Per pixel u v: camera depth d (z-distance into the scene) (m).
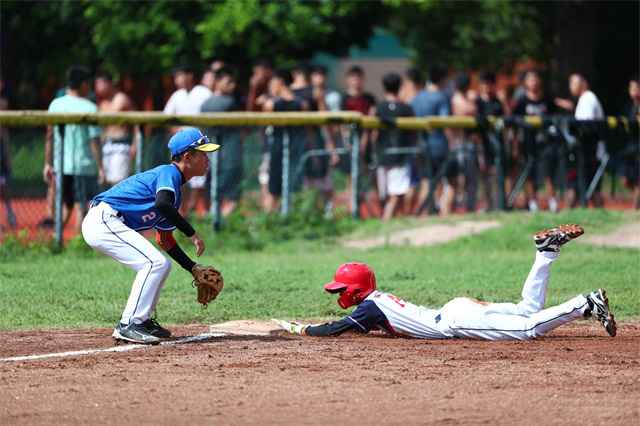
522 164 46.72
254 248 40.09
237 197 42.22
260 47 61.06
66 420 17.23
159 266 23.27
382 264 35.09
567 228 22.80
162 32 61.72
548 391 18.88
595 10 68.88
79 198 39.19
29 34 69.19
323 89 48.44
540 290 23.36
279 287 31.12
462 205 46.97
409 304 24.23
